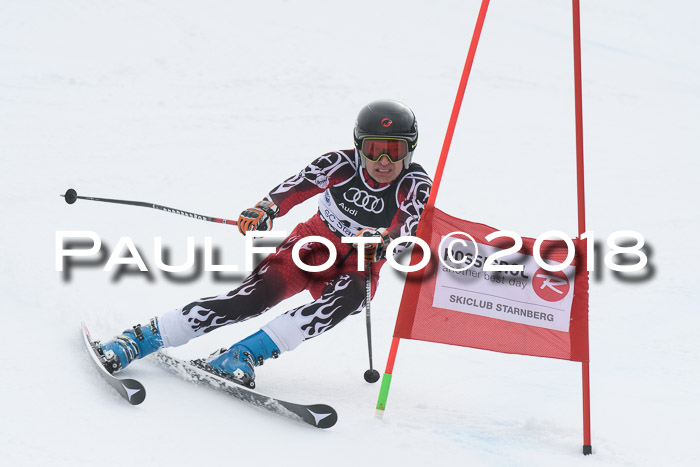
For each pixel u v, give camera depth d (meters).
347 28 35.34
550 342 7.94
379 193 8.95
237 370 8.07
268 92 26.12
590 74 36.12
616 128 27.59
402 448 7.50
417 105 27.05
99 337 9.37
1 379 7.68
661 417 8.68
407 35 36.38
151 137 20.73
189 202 16.59
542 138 25.00
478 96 29.23
